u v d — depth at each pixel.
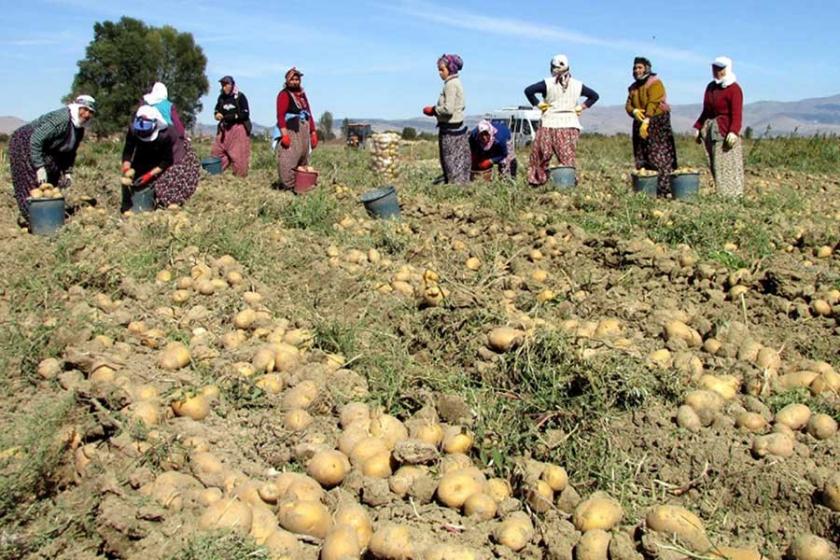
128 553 2.98
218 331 5.21
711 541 3.11
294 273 6.62
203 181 11.30
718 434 3.70
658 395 4.01
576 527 3.16
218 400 4.03
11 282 5.88
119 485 3.19
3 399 4.10
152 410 3.70
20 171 8.10
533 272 6.36
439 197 9.98
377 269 6.52
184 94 62.53
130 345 4.72
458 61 10.55
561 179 10.58
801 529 3.21
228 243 6.96
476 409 3.94
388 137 13.16
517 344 4.37
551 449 3.69
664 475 3.52
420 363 4.64
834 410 3.95
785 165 18.08
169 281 6.12
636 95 10.19
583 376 4.01
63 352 4.54
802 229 7.76
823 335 5.07
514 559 3.04
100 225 7.75
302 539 3.09
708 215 7.73
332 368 4.50
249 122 12.59
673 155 10.25
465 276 6.37
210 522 3.02
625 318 5.36
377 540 2.95
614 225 7.89
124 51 59.94
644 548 2.95
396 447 3.43
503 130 11.34
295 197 9.20
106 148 19.80
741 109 9.90
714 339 4.83
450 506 3.29
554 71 10.42
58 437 3.46
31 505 3.22
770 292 5.84
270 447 3.68
